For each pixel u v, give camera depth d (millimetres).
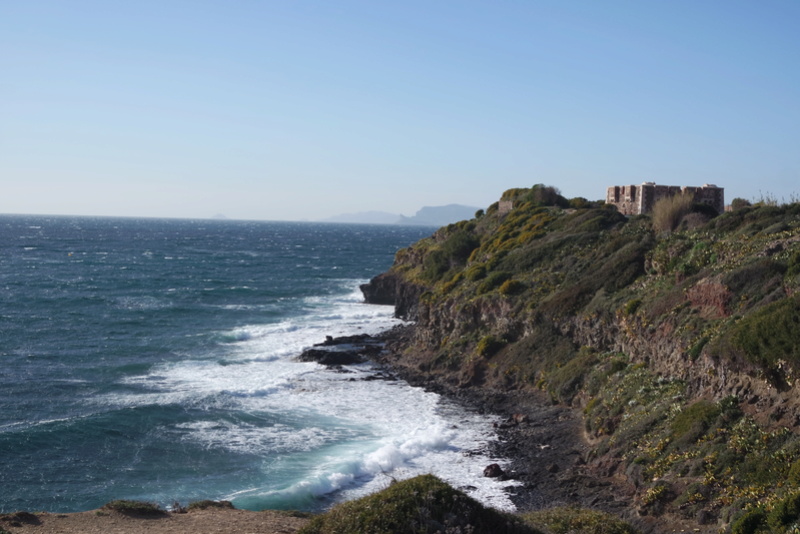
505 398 43812
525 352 46875
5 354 56031
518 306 50500
